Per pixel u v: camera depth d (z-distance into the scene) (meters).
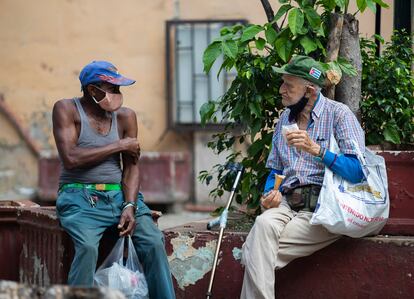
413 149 6.87
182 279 6.43
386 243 6.00
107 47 16.36
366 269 6.04
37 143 16.61
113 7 16.30
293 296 6.15
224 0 15.95
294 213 5.93
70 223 5.62
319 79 5.87
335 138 5.87
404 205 6.12
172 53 16.19
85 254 5.51
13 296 3.49
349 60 6.61
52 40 16.44
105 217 5.70
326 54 6.54
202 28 16.06
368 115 6.89
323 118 5.89
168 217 15.39
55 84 16.50
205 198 16.23
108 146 5.71
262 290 5.68
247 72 6.46
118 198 5.78
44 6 16.42
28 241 6.48
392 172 6.13
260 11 15.88
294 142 5.70
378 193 5.79
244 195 7.04
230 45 6.39
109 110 5.71
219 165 7.34
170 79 16.22
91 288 3.52
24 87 16.55
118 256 5.68
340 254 6.07
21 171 16.67
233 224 6.81
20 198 16.56
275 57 6.73
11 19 16.44
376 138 6.90
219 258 6.34
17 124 16.56
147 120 16.38
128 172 5.86
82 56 16.42
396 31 7.36
